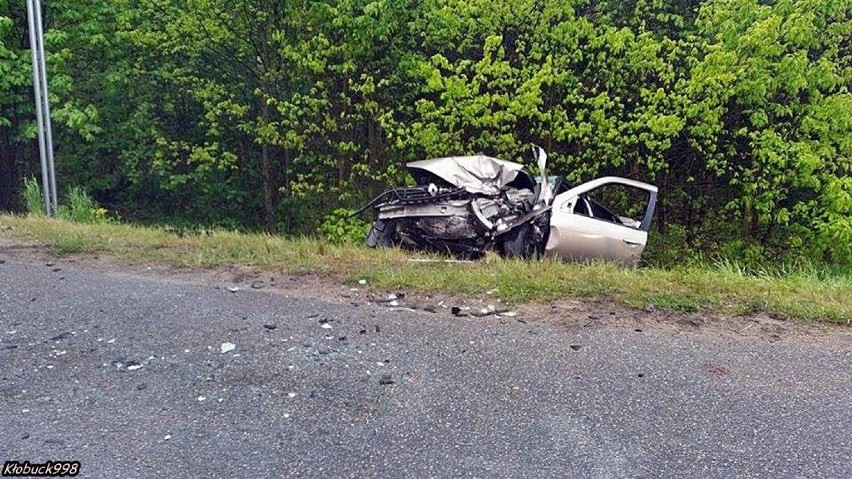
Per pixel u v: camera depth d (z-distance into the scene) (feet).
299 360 12.22
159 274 18.31
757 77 32.45
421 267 19.83
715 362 12.37
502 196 26.17
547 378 11.56
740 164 36.14
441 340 13.38
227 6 39.93
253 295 16.34
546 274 18.70
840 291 17.31
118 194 51.67
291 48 38.55
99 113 44.34
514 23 36.73
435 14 36.81
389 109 39.86
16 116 43.24
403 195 26.53
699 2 37.73
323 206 44.60
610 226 25.68
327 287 17.37
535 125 37.32
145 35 41.39
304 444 9.23
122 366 11.78
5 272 17.78
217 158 45.47
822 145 33.47
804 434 9.67
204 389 10.94
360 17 35.19
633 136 34.42
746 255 35.96
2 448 8.91
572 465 8.75
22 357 12.06
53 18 41.52
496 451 9.11
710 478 8.48
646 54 34.06
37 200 32.63
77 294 15.90
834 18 35.06
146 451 8.94
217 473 8.44
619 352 12.82
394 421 9.96
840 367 12.18
